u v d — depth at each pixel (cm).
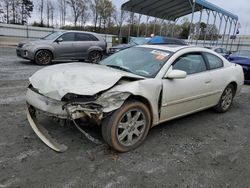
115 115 319
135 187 269
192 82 423
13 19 5572
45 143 342
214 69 491
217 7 1955
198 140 402
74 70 355
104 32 5553
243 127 477
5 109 480
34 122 371
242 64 984
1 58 1295
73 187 262
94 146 349
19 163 298
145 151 350
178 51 426
